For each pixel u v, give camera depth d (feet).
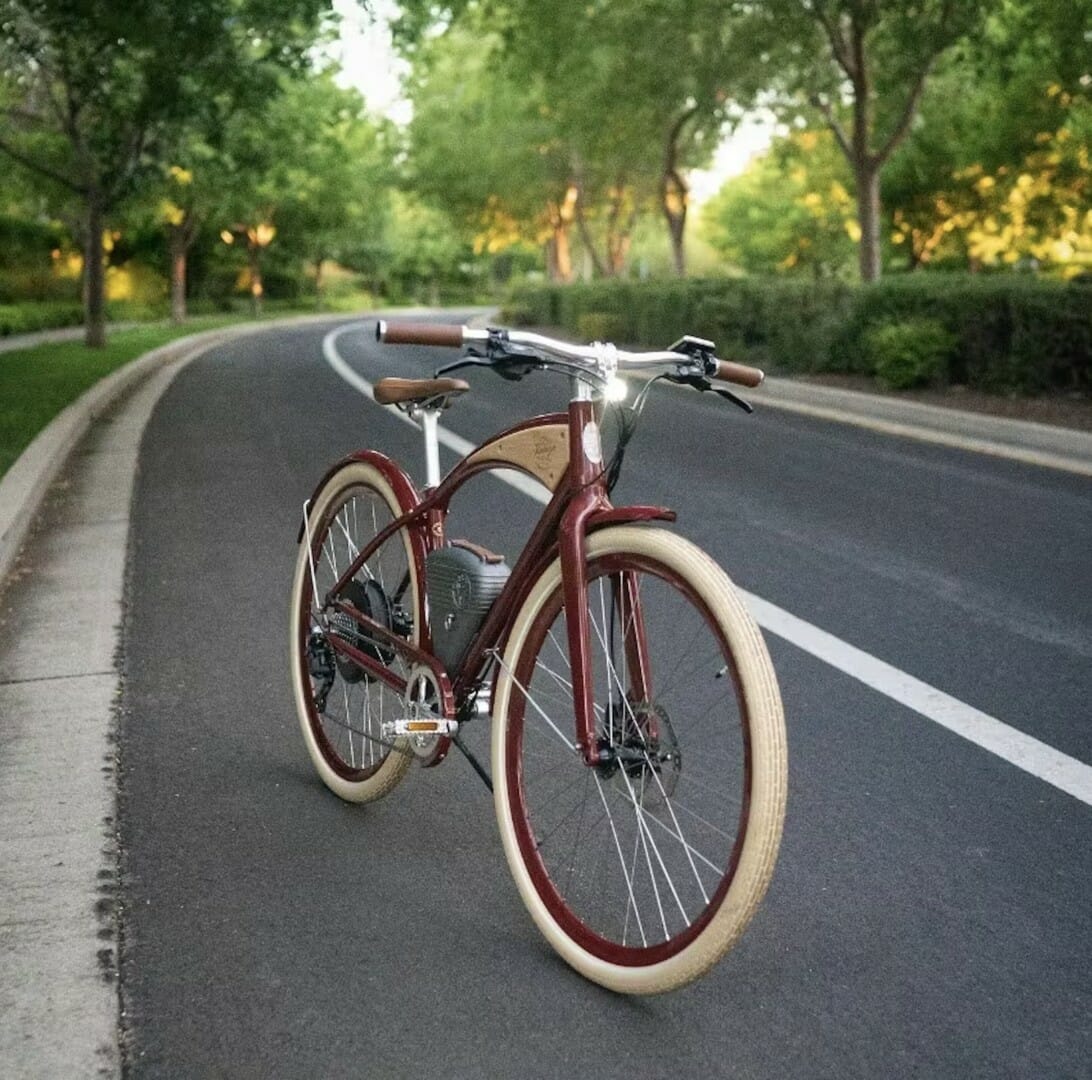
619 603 9.74
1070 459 37.47
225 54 75.51
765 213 186.09
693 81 95.55
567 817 12.01
